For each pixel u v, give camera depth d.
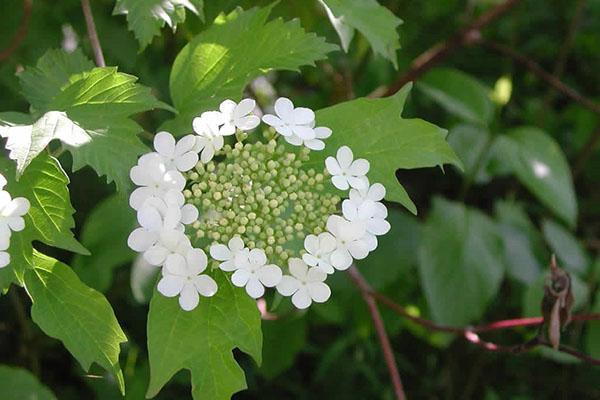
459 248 0.73
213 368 0.48
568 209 0.75
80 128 0.48
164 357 0.48
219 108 0.51
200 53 0.53
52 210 0.48
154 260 0.47
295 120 0.49
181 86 0.53
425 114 0.98
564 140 1.00
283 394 0.85
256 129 0.69
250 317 0.49
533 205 0.97
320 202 0.50
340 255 0.48
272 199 0.49
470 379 0.86
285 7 0.63
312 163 0.50
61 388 0.80
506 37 1.04
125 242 0.69
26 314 0.79
